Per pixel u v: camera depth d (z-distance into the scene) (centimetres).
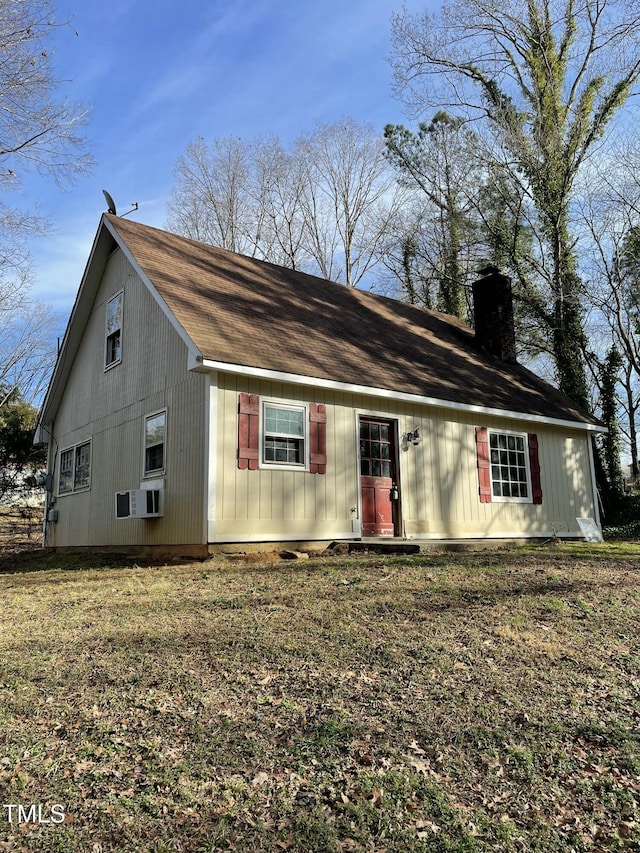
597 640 517
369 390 1087
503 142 2122
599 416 2480
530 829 274
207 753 325
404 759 322
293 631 512
